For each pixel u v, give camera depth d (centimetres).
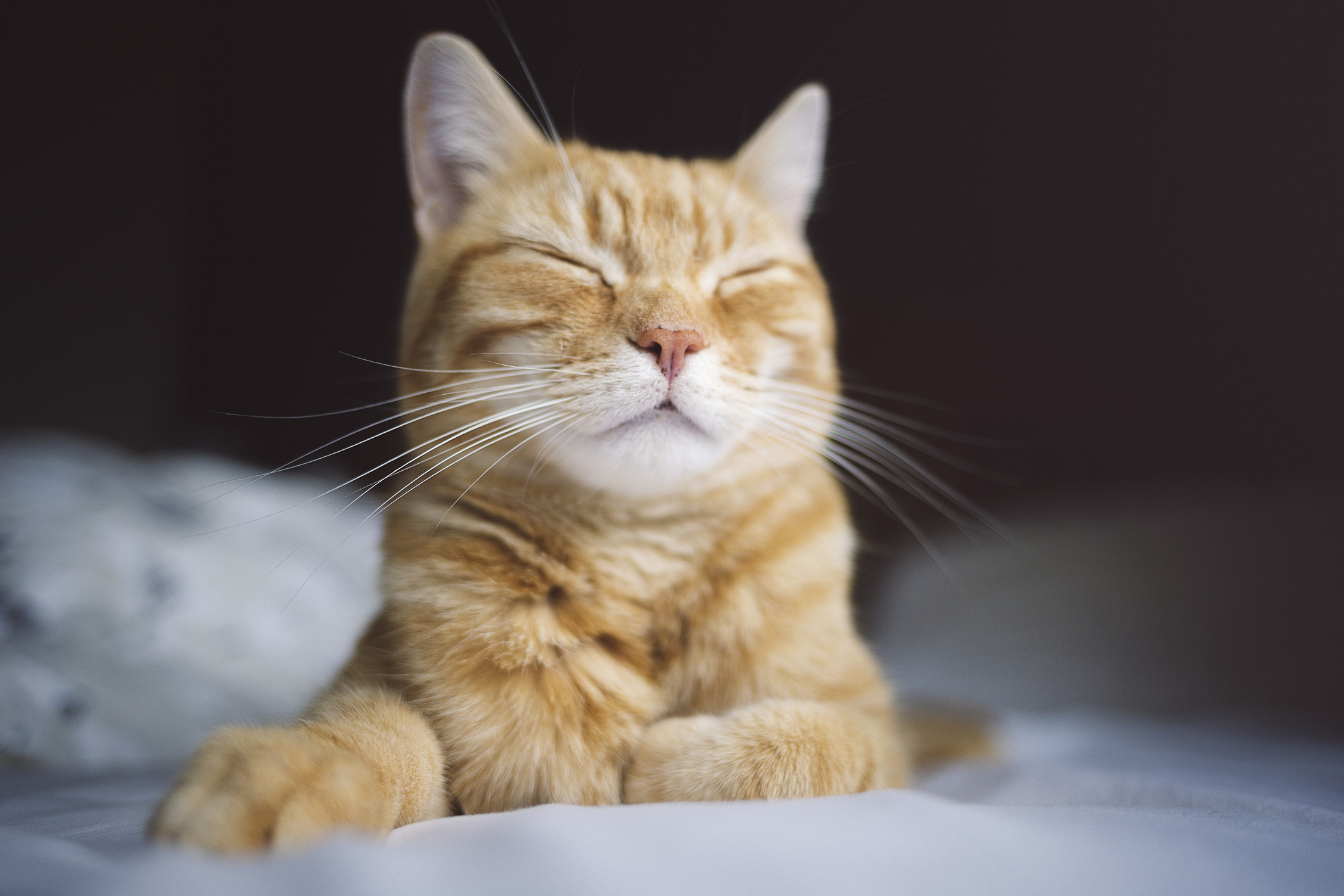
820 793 28
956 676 60
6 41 81
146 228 88
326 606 53
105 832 26
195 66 89
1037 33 79
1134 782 33
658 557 33
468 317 34
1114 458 77
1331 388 75
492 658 30
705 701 32
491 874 22
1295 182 75
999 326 78
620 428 33
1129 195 78
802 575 33
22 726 41
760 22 80
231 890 21
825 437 37
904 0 79
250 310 87
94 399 85
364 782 25
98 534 48
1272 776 36
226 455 84
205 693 45
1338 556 61
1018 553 71
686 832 24
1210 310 77
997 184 79
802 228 41
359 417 83
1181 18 77
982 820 25
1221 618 60
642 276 35
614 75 80
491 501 33
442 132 38
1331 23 74
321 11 86
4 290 81
